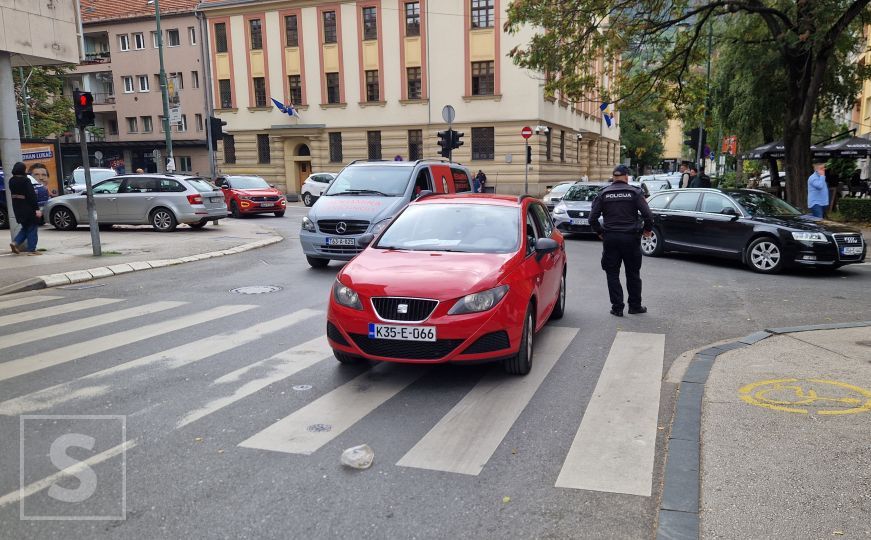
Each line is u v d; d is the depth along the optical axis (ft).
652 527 10.64
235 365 19.33
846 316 26.53
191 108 161.17
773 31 56.54
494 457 13.24
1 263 39.17
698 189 44.37
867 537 10.03
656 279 36.50
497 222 21.77
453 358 16.93
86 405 15.97
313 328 23.93
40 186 67.10
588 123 161.17
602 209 26.58
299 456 13.21
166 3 162.09
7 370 18.72
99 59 172.96
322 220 37.63
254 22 135.64
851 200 65.62
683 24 59.67
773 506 10.96
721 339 22.89
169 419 15.10
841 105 73.15
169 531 10.46
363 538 10.30
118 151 171.32
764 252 38.65
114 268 37.47
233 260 43.37
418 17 123.65
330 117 132.26
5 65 45.80
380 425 14.87
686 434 13.92
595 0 55.16
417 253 20.03
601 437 14.23
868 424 14.26
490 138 122.62
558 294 25.17
